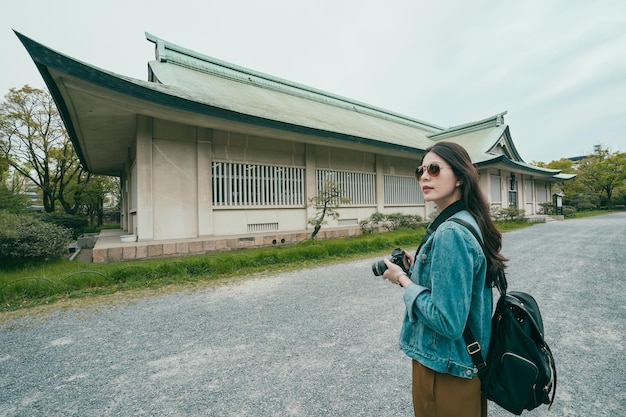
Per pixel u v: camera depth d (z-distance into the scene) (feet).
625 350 9.87
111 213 100.99
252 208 34.01
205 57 47.29
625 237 38.52
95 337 11.14
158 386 8.12
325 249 26.78
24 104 59.82
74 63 19.19
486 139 71.46
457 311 3.29
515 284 17.92
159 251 24.95
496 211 61.41
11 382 8.39
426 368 3.92
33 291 15.75
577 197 121.29
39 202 89.45
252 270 21.58
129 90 21.86
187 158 30.09
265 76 54.49
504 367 3.46
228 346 10.33
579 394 7.64
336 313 13.33
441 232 3.59
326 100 62.95
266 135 33.58
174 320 12.67
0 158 60.80
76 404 7.43
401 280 4.09
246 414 6.97
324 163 41.04
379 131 53.88
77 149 40.06
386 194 49.34
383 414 6.90
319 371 8.71
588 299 15.07
